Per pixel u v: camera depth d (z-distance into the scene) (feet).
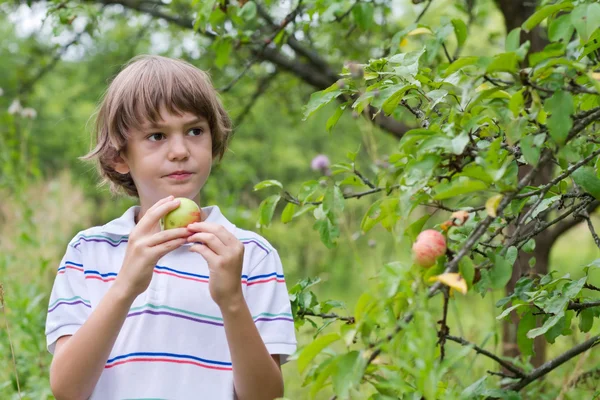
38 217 14.94
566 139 4.32
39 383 9.78
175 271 5.61
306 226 30.14
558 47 4.31
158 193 5.57
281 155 41.60
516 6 11.32
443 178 4.57
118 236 5.80
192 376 5.35
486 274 4.70
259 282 5.75
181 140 5.52
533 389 8.57
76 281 5.64
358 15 8.91
